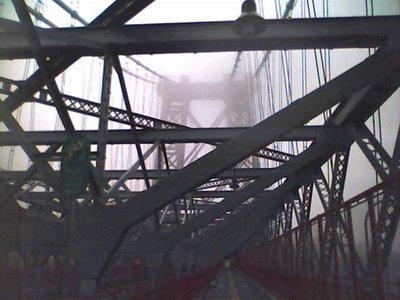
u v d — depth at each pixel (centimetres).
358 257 1113
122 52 2092
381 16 1961
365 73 2067
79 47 2066
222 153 2214
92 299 980
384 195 907
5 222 932
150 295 1538
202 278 4341
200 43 1995
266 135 2188
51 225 1330
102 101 2180
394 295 852
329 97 2111
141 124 3200
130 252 2891
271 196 4772
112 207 2095
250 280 5978
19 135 1944
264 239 8862
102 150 2200
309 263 1872
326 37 1938
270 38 1948
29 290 946
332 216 1384
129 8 2064
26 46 2005
